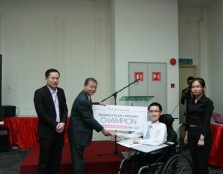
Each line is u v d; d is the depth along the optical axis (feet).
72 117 9.71
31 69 18.58
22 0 18.44
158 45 18.12
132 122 10.56
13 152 15.75
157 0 18.11
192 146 9.04
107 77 19.56
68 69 19.06
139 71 17.88
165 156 9.16
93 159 12.23
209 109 8.58
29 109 18.54
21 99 18.45
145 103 14.12
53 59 18.86
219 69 18.81
